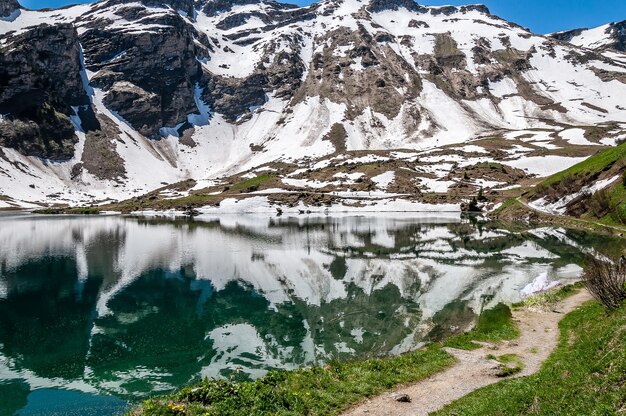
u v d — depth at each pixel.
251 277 61.31
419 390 22.83
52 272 66.12
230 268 67.62
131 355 34.38
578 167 128.00
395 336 36.12
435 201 180.25
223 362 32.38
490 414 17.92
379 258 72.94
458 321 39.28
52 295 53.06
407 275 59.62
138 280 60.66
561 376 19.56
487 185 196.88
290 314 43.94
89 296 52.53
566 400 16.23
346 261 71.12
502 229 105.69
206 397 20.50
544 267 60.16
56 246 92.75
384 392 22.67
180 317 43.94
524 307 39.09
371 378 24.16
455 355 27.95
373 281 56.94
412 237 97.69
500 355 27.53
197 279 60.47
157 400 20.81
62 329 40.81
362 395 22.28
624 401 14.16
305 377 24.12
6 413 25.33
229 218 164.88
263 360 32.47
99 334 39.38
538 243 81.25
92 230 124.31
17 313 46.03
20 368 32.06
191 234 112.19
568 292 42.28
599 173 107.75
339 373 25.05
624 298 28.30
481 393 21.28
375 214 167.00
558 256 67.44
